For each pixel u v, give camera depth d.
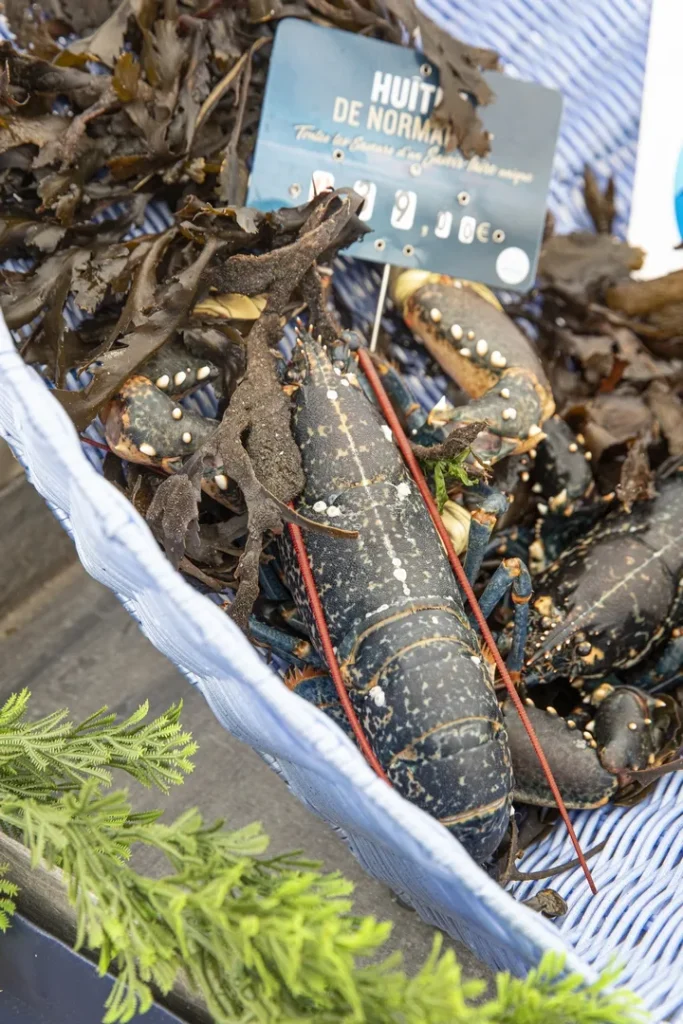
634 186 0.72
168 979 0.49
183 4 0.64
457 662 0.61
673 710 0.67
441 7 0.71
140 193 0.65
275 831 0.69
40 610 0.76
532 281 0.68
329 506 0.62
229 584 0.62
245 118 0.66
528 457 0.69
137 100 0.62
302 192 0.66
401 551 0.62
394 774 0.60
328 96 0.66
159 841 0.50
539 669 0.67
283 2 0.66
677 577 0.69
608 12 0.73
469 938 0.58
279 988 0.49
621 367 0.70
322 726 0.50
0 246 0.62
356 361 0.65
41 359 0.62
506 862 0.62
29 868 0.54
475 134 0.66
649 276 0.71
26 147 0.63
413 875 0.55
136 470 0.62
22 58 0.62
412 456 0.63
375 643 0.61
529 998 0.48
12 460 0.73
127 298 0.61
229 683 0.54
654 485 0.71
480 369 0.67
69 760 0.53
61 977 0.55
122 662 0.75
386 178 0.66
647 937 0.60
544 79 0.72
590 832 0.65
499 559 0.70
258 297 0.64
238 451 0.59
